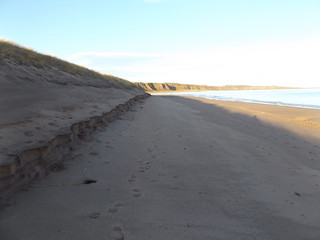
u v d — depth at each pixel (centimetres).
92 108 1073
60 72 1730
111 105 1353
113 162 546
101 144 690
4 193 323
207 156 643
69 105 974
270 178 500
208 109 2195
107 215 318
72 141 597
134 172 495
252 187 447
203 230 298
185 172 513
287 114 1919
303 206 380
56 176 434
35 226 281
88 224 294
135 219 314
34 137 464
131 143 741
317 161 651
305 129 1215
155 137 854
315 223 330
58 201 346
